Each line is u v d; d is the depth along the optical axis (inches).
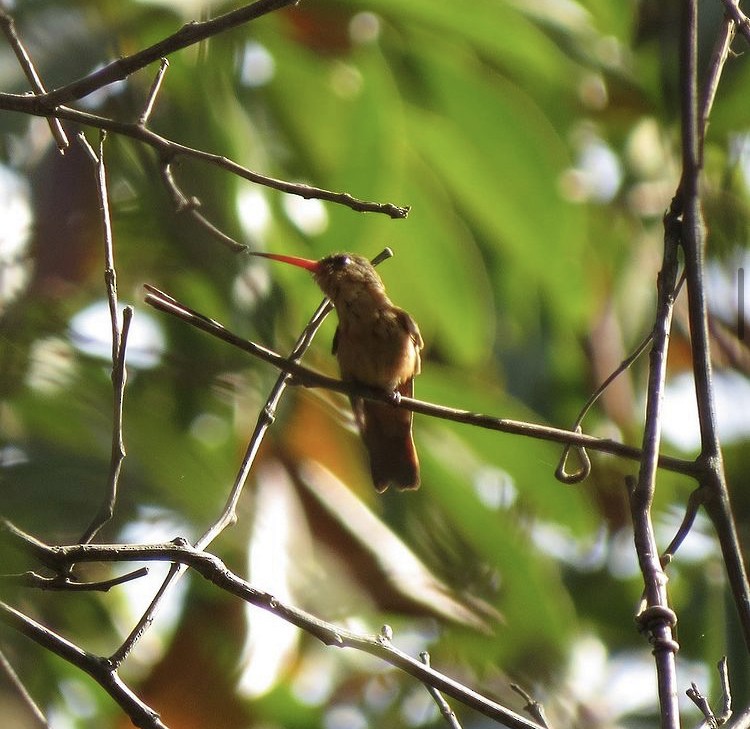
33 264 374.0
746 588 227.0
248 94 457.4
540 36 444.5
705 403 241.9
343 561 377.7
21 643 394.3
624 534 599.2
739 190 495.8
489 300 466.6
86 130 391.5
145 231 399.5
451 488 438.0
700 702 252.5
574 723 488.7
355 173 449.4
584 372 563.2
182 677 436.1
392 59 450.0
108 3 375.2
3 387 346.6
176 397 395.2
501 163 452.1
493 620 429.4
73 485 323.0
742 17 259.9
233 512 266.4
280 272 458.3
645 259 597.0
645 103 549.3
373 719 595.5
